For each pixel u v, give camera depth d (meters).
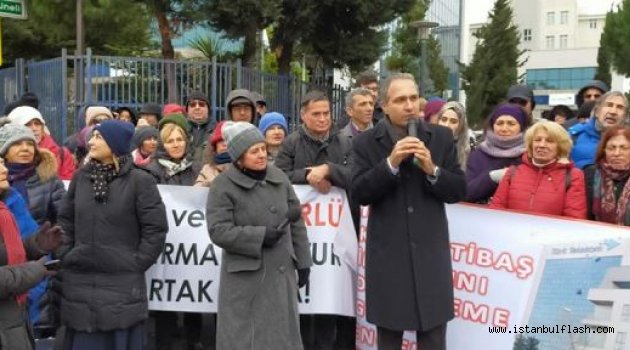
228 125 4.09
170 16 11.63
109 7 15.53
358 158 3.80
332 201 4.79
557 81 91.25
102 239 4.06
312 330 5.30
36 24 15.98
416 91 3.69
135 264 4.11
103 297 4.06
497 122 4.98
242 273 3.94
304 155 4.93
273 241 3.88
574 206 4.25
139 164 5.41
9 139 4.52
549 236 3.99
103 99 9.95
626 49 30.14
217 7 10.38
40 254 3.67
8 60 19.73
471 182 4.88
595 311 3.80
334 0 11.55
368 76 6.25
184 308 4.84
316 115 4.89
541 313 3.88
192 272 4.84
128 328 4.17
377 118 5.92
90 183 4.12
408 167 3.69
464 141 5.70
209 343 5.29
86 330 4.07
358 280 4.71
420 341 3.82
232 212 3.96
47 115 11.02
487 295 4.09
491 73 36.34
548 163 4.34
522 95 6.32
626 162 4.22
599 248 3.82
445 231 3.77
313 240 4.80
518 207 4.38
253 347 3.87
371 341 4.60
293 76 12.14
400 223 3.68
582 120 6.51
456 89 32.88
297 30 11.64
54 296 4.19
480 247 4.15
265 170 4.09
